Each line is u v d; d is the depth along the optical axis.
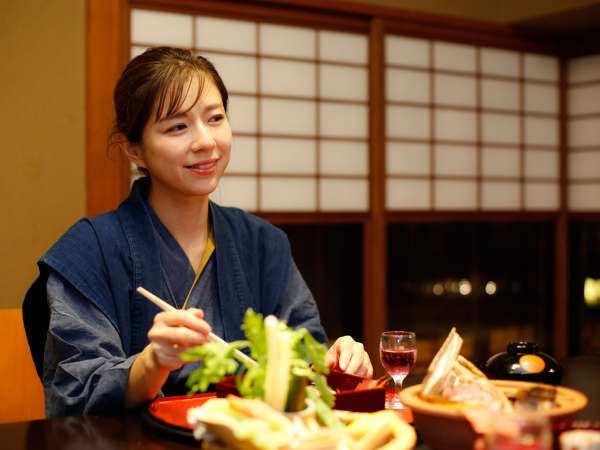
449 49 4.03
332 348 1.40
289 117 3.57
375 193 3.79
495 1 4.12
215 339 1.08
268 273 1.71
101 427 1.07
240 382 0.98
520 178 4.35
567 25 4.12
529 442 0.62
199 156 1.44
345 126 3.72
